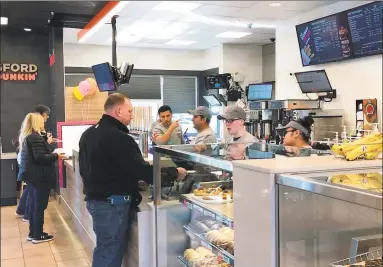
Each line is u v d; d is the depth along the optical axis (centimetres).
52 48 695
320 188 139
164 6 596
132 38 852
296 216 153
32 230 457
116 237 276
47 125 768
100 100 738
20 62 757
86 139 281
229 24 715
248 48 958
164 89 1028
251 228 165
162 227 264
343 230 144
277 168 154
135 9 611
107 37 835
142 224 270
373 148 172
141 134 369
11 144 751
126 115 283
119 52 956
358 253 140
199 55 1038
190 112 402
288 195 153
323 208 148
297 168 155
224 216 203
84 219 439
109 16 521
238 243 176
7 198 656
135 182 280
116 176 270
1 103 746
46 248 432
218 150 239
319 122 503
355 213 138
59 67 693
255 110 585
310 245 154
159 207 263
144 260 271
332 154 199
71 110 720
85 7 585
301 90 589
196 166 237
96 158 271
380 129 479
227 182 222
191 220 263
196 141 387
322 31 548
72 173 523
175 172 251
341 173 159
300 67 623
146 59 987
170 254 266
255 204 162
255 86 804
